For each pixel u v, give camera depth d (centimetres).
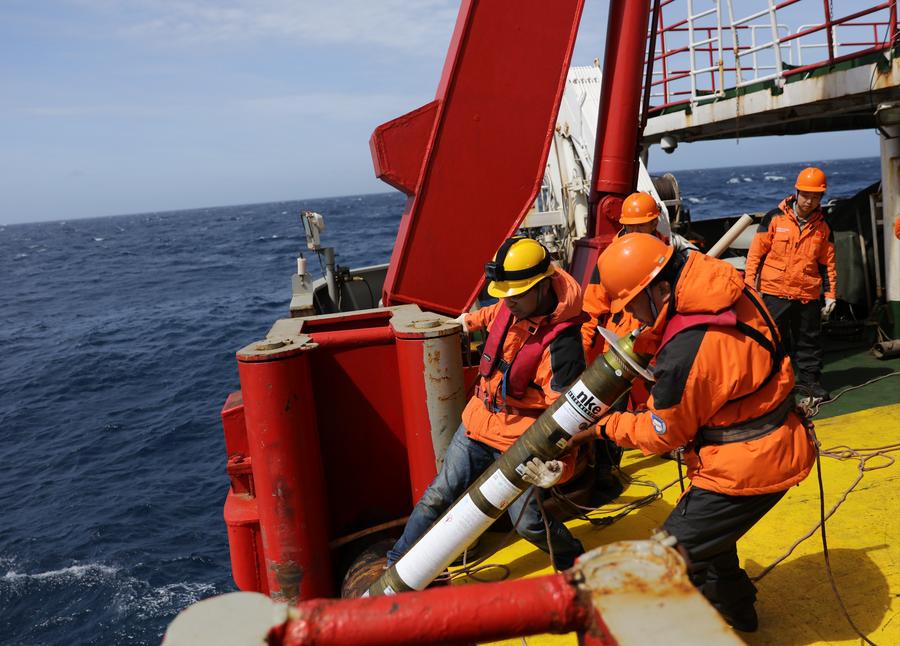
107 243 12988
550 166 808
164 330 3519
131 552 1291
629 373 248
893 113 590
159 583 1188
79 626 1089
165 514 1441
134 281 6134
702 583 289
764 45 662
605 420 276
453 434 360
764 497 255
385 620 119
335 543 379
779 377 246
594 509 403
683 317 239
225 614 119
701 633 106
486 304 883
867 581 324
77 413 2225
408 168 446
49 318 4381
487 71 449
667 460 493
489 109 452
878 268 705
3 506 1557
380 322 423
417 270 457
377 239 7738
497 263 293
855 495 404
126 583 1191
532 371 304
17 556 1307
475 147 453
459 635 121
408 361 356
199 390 2372
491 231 462
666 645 104
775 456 247
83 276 6912
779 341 251
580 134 705
